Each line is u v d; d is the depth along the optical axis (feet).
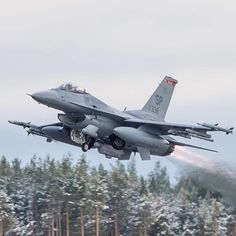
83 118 483.92
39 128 514.27
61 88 490.49
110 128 495.82
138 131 493.77
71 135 493.77
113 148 506.07
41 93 480.64
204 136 493.77
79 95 493.77
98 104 499.10
